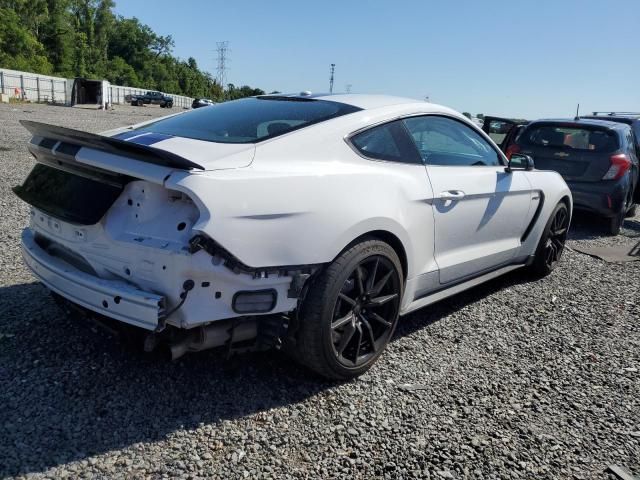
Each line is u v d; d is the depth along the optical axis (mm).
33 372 2957
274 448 2516
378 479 2371
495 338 3926
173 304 2465
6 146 12086
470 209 3928
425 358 3529
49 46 80125
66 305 3234
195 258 2418
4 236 5324
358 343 3104
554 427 2857
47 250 3076
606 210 7582
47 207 2855
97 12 100062
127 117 30031
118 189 2633
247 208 2518
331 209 2807
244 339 2811
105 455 2375
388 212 3094
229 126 3191
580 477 2484
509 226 4523
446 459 2535
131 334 2748
